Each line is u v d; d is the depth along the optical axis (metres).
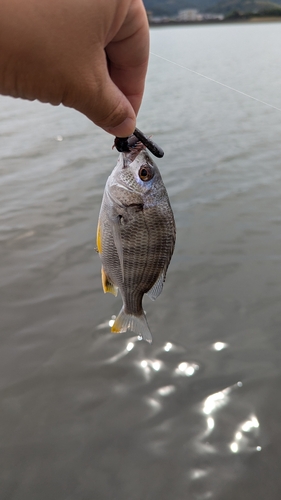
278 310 0.59
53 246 0.77
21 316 0.60
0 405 0.48
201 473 0.41
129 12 0.19
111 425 0.45
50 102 0.17
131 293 0.31
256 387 0.49
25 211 0.90
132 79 0.21
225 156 1.23
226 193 0.97
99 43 0.17
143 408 0.47
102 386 0.50
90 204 0.93
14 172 1.14
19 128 1.63
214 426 0.45
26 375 0.51
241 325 0.57
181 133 1.51
